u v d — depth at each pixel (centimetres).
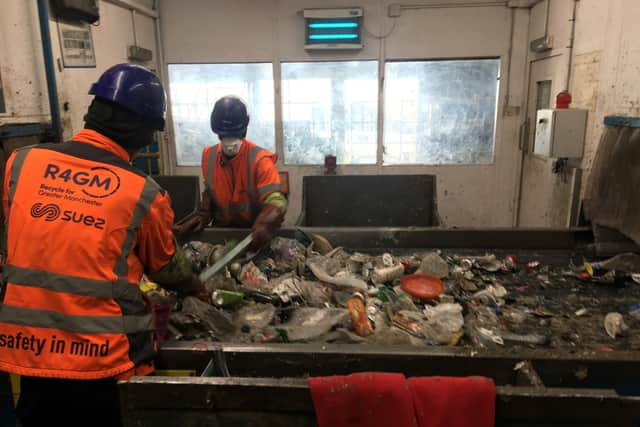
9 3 238
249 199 222
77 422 118
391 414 95
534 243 220
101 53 325
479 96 422
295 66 424
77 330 103
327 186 304
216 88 435
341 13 399
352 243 223
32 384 115
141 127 118
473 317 153
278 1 411
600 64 272
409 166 439
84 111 302
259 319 147
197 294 146
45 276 104
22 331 104
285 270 191
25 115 251
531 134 399
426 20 407
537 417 96
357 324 142
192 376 114
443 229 220
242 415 101
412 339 136
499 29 404
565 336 144
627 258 195
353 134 436
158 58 424
